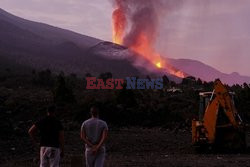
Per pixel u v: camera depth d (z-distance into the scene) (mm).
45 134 10594
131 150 22234
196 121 20719
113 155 19922
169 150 22172
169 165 15281
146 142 25609
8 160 17859
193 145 20531
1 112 37156
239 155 18906
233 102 20703
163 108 40281
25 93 57500
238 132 20016
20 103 43094
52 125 10625
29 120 34969
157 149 22625
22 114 38312
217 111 19906
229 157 18016
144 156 19281
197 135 20344
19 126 30281
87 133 10352
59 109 38812
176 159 17422
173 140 26953
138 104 43219
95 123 10375
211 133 19891
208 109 20062
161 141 26250
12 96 52156
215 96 20203
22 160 17656
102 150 10375
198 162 16078
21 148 21453
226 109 19953
